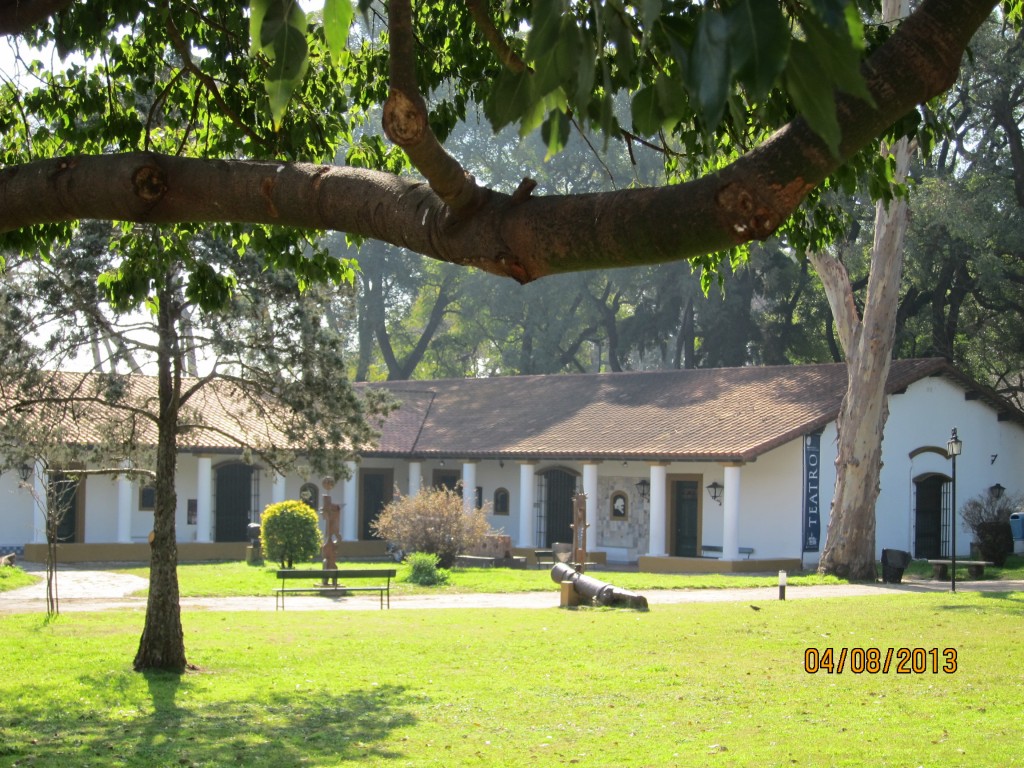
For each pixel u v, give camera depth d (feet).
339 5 10.05
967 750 31.19
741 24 7.57
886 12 77.41
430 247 11.69
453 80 29.50
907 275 124.36
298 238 28.32
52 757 31.63
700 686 42.86
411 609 69.05
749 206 9.71
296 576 69.10
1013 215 120.16
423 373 216.95
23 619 61.52
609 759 30.96
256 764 30.94
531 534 115.75
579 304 167.12
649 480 112.98
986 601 71.20
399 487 129.59
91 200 13.44
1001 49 113.19
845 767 29.37
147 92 30.22
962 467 113.29
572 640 54.49
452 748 32.86
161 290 38.19
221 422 111.65
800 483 101.91
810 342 153.38
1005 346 135.64
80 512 107.24
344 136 31.04
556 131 11.05
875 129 9.93
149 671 45.91
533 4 9.27
